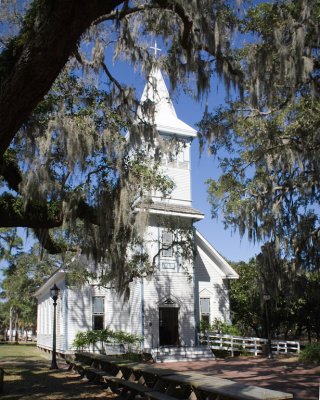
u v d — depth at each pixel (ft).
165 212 77.15
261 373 53.06
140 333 74.13
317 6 33.73
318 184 49.83
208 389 24.40
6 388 38.11
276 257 53.01
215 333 80.69
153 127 38.68
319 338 97.04
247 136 49.19
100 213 35.96
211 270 86.12
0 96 18.56
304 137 45.42
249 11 36.37
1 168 33.22
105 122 38.01
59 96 36.19
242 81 32.58
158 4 26.35
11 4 33.58
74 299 74.69
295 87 37.01
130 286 77.92
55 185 34.58
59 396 33.76
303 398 35.09
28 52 17.29
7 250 84.89
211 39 27.71
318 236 53.11
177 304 78.02
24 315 155.74
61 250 41.63
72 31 16.98
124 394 33.35
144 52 34.17
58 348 77.77
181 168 84.64
